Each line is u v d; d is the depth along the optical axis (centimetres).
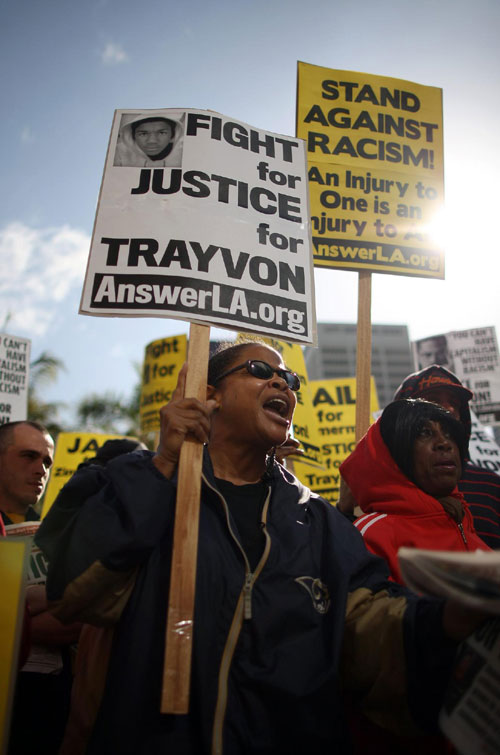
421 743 166
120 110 219
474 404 528
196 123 219
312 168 312
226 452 197
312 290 213
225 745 146
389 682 156
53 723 232
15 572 147
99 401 1948
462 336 545
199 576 162
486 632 138
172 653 147
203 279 197
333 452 572
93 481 173
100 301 191
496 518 257
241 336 242
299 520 188
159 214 203
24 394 599
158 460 167
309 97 325
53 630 237
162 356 761
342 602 169
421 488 214
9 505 305
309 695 154
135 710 147
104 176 209
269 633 161
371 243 305
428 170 327
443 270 310
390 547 204
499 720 128
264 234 213
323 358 9625
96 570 154
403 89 339
